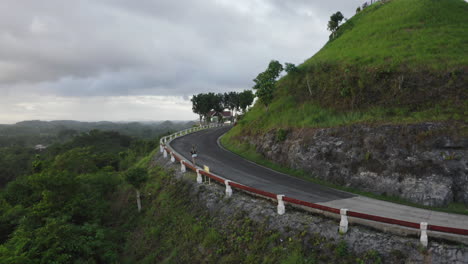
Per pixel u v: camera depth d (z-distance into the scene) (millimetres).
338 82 22500
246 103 54156
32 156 83062
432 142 13109
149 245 14945
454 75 15938
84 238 14211
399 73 18453
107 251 14430
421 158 13031
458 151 12328
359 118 17781
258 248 10672
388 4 38906
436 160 12586
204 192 15789
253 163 21922
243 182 16531
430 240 8344
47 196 16156
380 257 8305
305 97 25516
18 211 18109
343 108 20203
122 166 43469
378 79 19203
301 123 21234
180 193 17453
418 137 13617
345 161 15891
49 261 11766
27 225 15062
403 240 8523
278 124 23766
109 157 49219
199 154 25734
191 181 17750
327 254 9141
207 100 60125
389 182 13484
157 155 28750
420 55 19625
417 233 8547
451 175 11977
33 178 17281
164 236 14891
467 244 7832
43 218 15164
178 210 16031
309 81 26516
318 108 22359
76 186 18078
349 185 14977
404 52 21203
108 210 20828
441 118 13969
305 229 10219
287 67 28672
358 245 8875
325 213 10547
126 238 16578
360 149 15570
